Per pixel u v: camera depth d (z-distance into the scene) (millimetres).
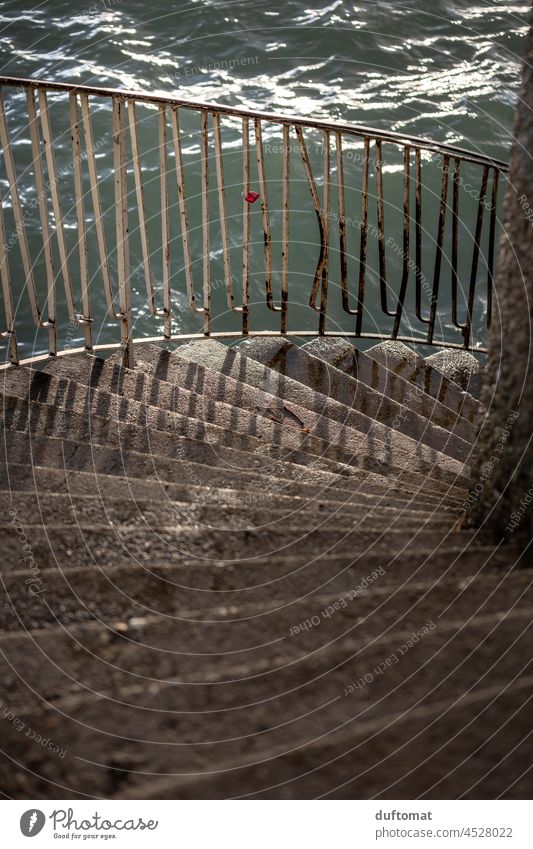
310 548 2943
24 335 9148
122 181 4266
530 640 2221
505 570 2703
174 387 4590
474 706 1986
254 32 14016
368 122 12352
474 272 5512
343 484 3844
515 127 2900
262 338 5355
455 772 1806
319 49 13734
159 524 3113
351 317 9445
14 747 1947
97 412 4227
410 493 3846
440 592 2541
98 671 2268
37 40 13547
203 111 4262
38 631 2412
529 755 1828
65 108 12102
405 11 14672
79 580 2705
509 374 3006
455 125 12391
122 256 4465
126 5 14398
